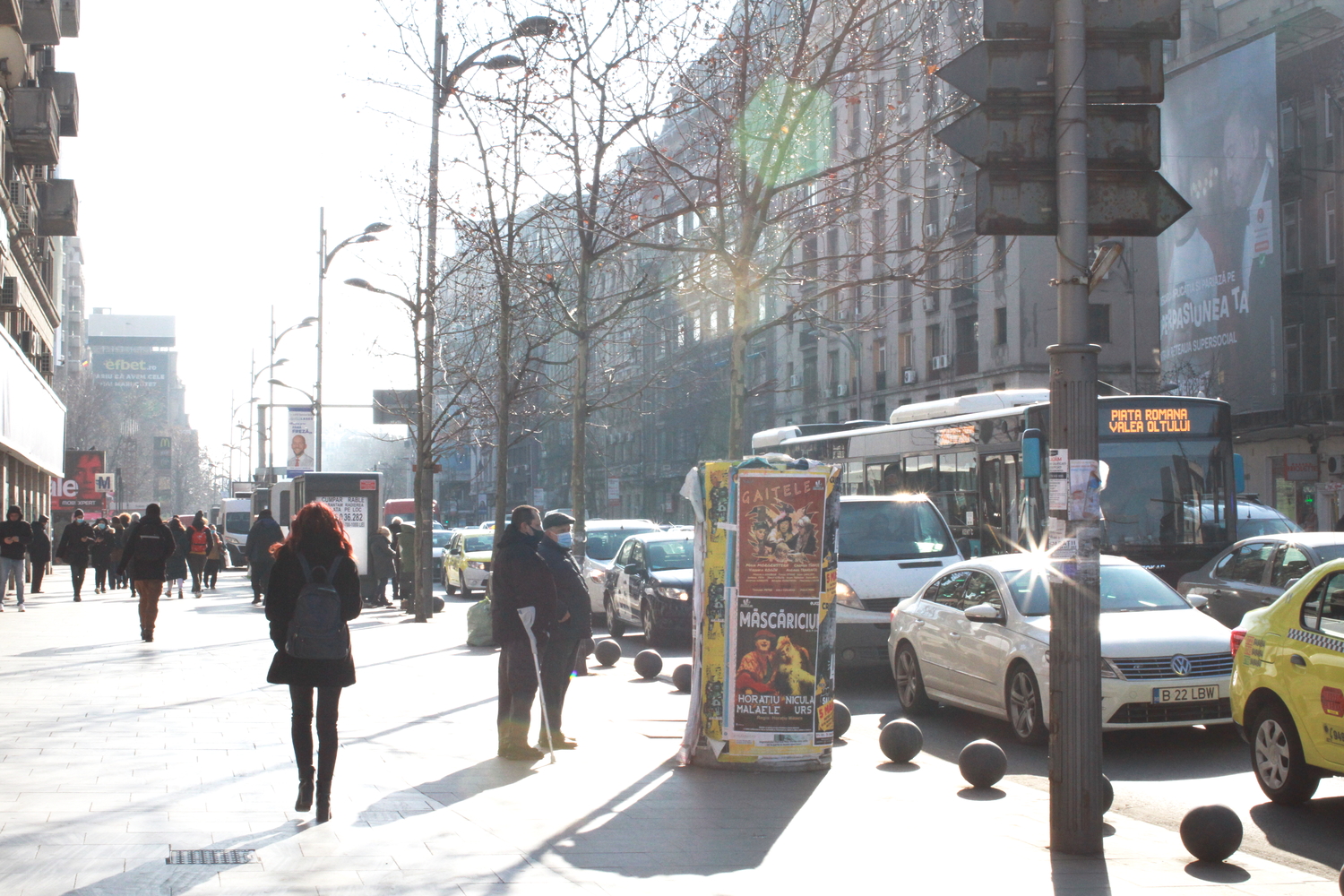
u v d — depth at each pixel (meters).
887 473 23.28
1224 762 10.29
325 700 7.40
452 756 9.70
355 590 7.51
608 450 76.00
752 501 9.56
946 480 21.14
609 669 16.62
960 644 12.02
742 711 9.41
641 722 11.73
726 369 32.34
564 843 6.88
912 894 6.02
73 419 102.44
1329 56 40.56
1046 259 50.50
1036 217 6.86
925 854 6.84
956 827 7.52
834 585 9.66
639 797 8.27
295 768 8.87
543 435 79.19
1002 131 6.85
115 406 166.50
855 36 13.70
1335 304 40.50
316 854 6.47
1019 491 18.86
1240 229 38.38
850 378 61.47
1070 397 6.79
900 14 14.34
